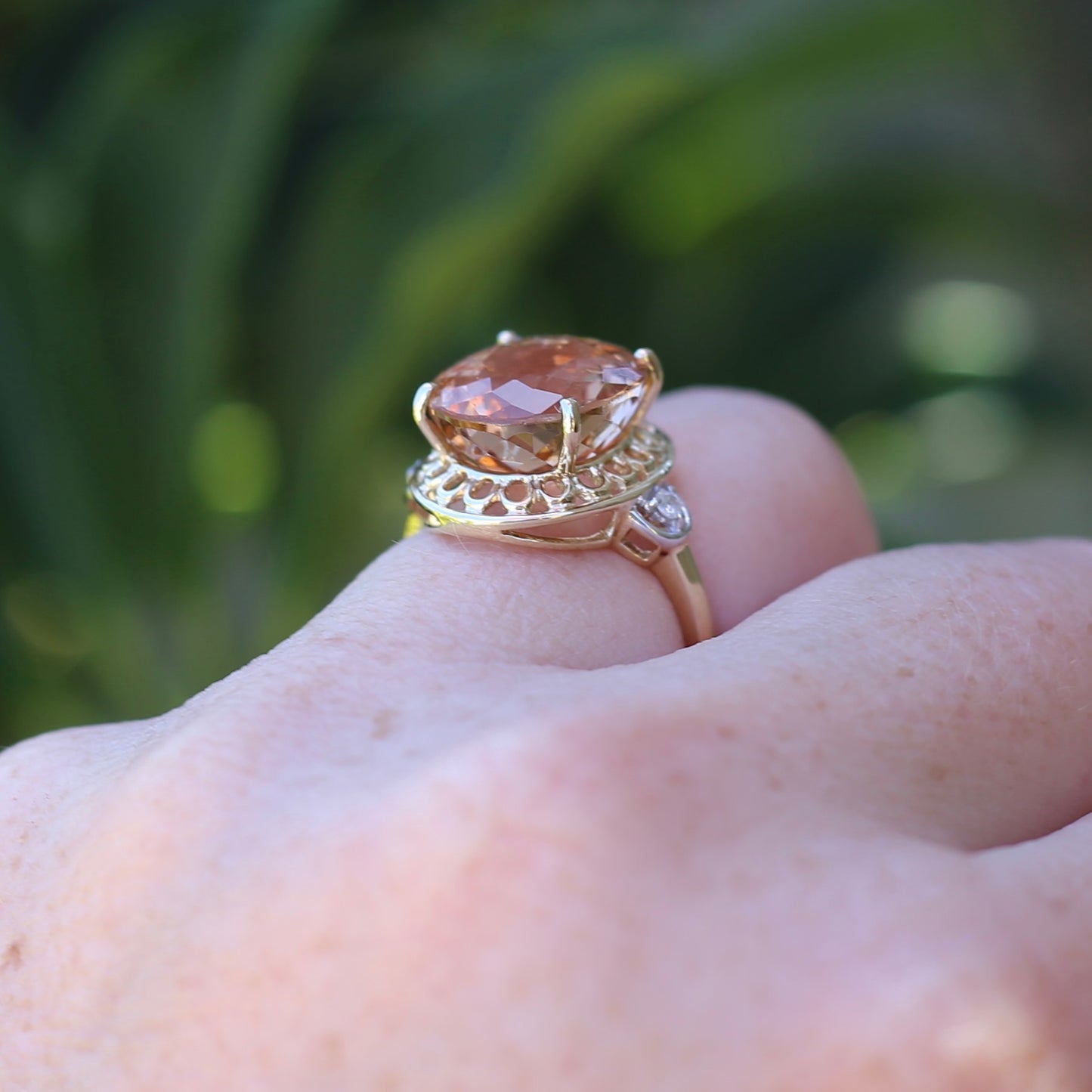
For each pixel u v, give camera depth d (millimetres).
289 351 295
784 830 112
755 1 311
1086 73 339
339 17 285
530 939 109
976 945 108
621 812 111
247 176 258
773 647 122
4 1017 119
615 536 138
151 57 254
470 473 139
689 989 108
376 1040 110
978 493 411
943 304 438
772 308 405
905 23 308
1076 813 122
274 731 120
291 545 286
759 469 147
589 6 313
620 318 384
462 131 274
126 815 119
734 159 355
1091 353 420
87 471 270
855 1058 106
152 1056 114
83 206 263
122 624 282
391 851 112
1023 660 123
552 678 123
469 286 258
